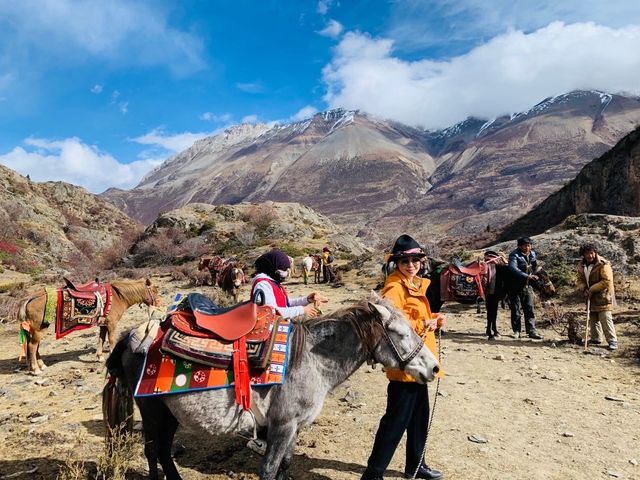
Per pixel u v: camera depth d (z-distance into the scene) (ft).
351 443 18.39
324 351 12.96
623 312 40.01
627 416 20.97
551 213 172.45
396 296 14.21
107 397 13.92
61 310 28.66
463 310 48.80
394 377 13.61
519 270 35.35
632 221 56.18
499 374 27.37
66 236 272.31
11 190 291.99
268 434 12.57
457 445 18.19
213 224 158.40
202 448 17.95
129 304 31.89
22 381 26.99
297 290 69.05
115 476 13.82
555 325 38.68
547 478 15.80
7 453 17.56
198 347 12.54
